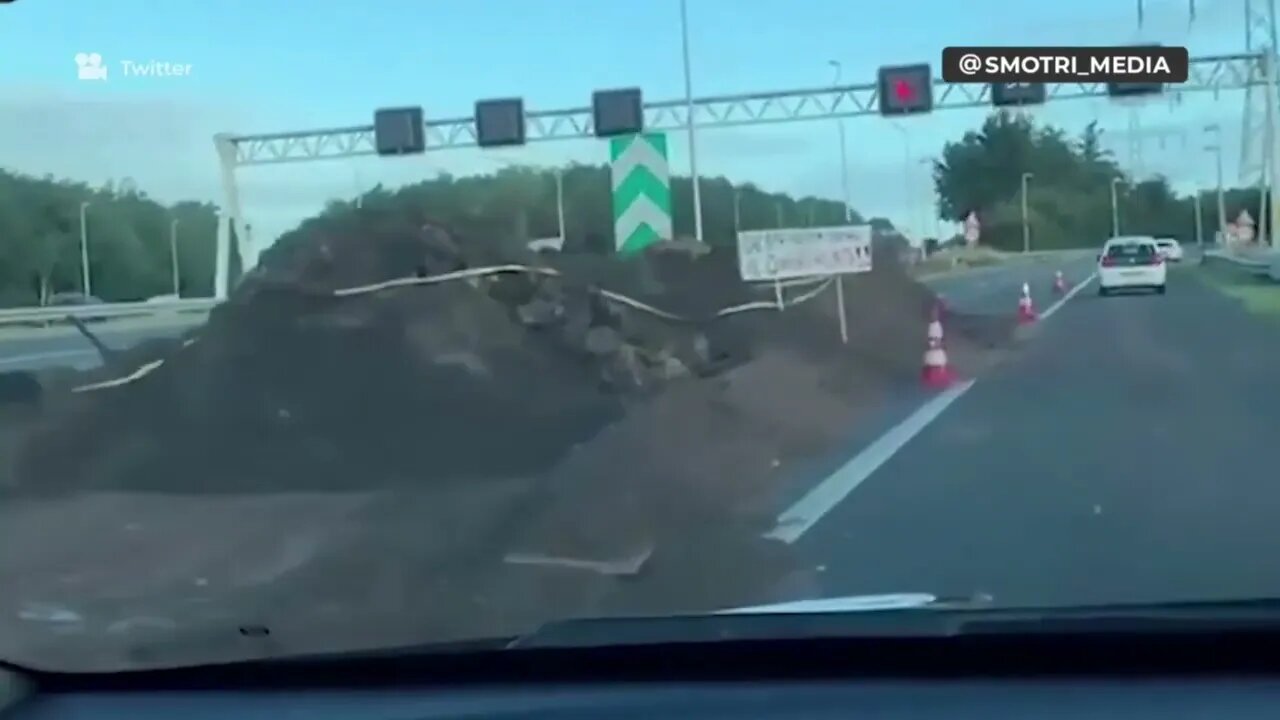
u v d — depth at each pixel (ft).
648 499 32.01
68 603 24.43
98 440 40.63
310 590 25.23
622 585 24.58
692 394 46.93
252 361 43.52
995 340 74.90
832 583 24.23
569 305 53.62
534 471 37.45
